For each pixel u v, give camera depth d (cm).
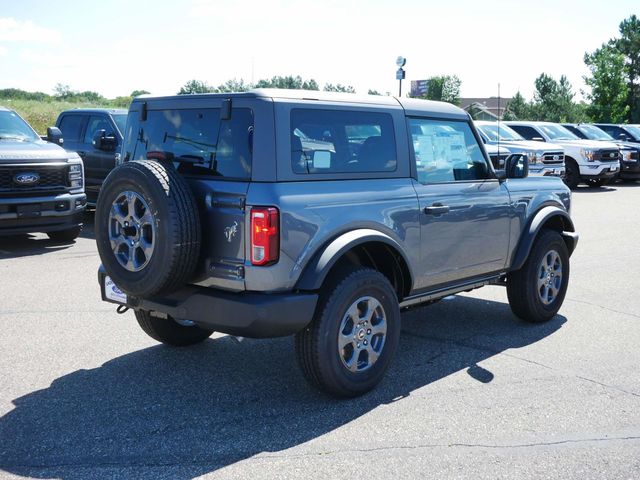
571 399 457
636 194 1903
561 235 659
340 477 351
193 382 484
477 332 613
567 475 355
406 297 510
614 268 901
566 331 618
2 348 552
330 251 425
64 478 348
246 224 405
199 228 410
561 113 5041
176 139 457
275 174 411
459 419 423
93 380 486
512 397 460
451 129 542
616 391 472
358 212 448
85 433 400
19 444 385
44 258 928
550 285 639
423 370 512
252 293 415
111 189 424
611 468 363
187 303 429
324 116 443
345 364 443
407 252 488
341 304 433
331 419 423
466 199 539
